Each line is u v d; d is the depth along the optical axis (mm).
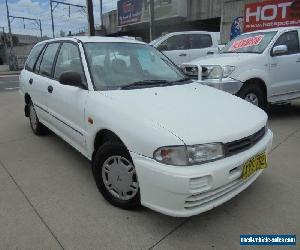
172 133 2730
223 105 3414
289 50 6688
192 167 2666
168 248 2742
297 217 3145
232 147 2863
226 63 5988
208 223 3070
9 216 3230
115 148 3166
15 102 10164
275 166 4305
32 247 2781
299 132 5797
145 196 2869
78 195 3629
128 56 4234
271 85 6445
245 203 3402
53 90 4484
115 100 3361
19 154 4953
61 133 4543
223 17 16484
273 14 11078
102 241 2844
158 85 3889
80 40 4234
